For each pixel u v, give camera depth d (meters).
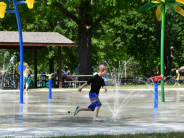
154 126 7.55
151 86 30.47
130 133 6.56
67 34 47.25
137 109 11.77
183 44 45.88
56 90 25.22
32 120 8.82
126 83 37.66
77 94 20.62
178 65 58.12
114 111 11.10
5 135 6.37
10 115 9.98
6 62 45.97
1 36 27.75
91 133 6.58
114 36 47.44
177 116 9.69
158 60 47.69
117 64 56.12
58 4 31.45
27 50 44.19
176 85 32.50
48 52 45.56
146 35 42.97
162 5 15.12
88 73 32.78
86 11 31.39
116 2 27.31
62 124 8.02
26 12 33.19
